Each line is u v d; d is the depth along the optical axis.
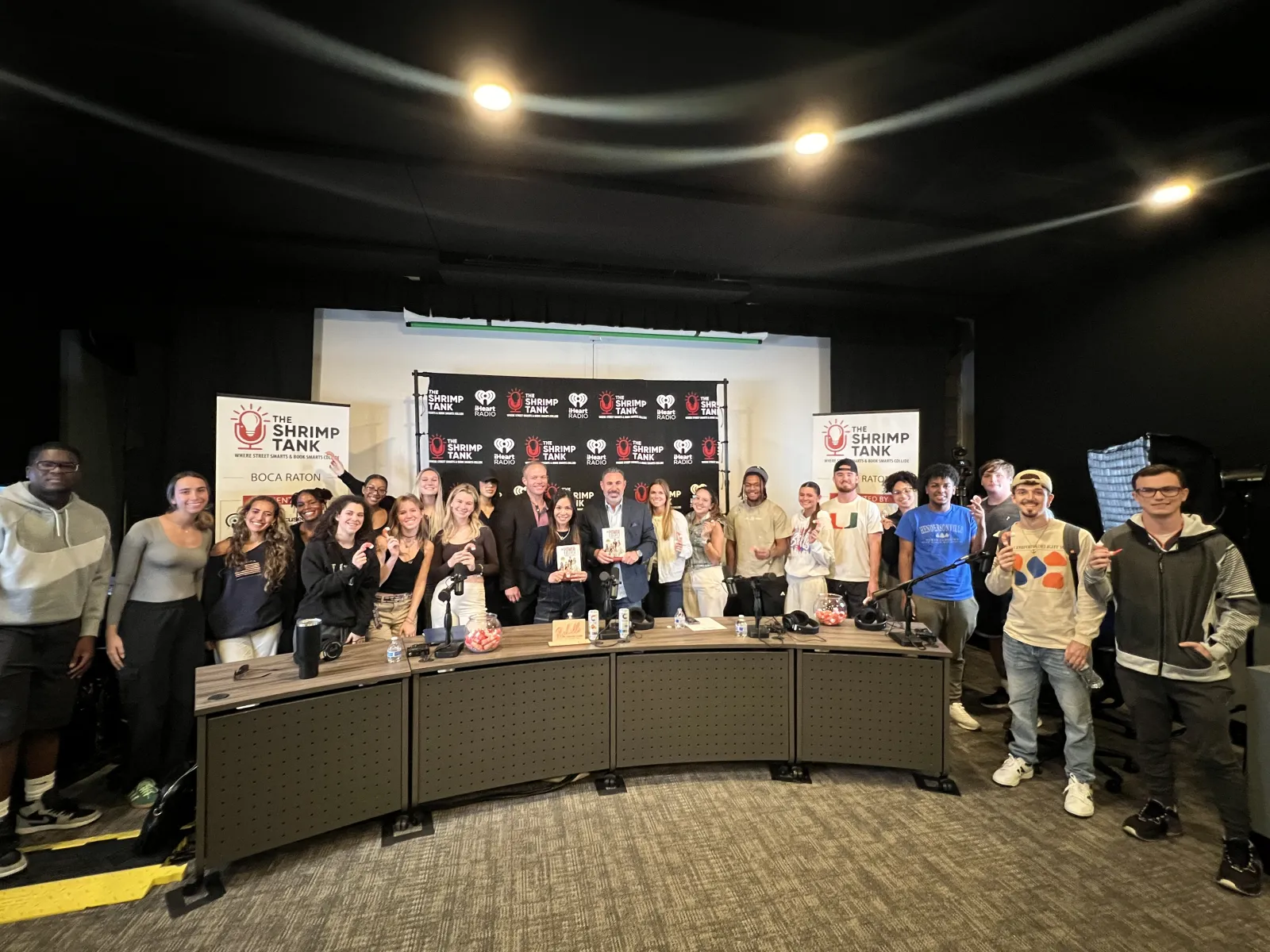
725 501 4.60
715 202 2.92
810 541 3.43
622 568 3.32
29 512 2.22
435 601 3.12
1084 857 2.01
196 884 1.86
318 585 2.63
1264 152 2.47
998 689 3.51
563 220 3.13
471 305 4.03
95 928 1.71
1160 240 3.42
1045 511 2.46
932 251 3.61
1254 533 3.00
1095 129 2.32
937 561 3.19
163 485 3.57
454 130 2.36
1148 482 2.09
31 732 2.26
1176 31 1.83
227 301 3.66
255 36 1.82
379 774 2.16
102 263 3.38
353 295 3.83
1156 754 2.14
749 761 2.62
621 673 2.48
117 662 2.48
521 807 2.32
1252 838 1.99
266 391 3.74
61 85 2.06
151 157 2.51
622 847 2.06
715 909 1.76
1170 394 3.46
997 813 2.28
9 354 3.15
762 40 1.83
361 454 4.23
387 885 1.88
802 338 4.95
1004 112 2.21
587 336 4.60
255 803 1.92
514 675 2.35
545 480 3.57
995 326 4.73
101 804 2.46
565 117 2.26
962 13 1.76
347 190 2.80
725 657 2.54
